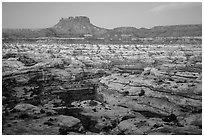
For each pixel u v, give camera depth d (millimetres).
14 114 60469
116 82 95688
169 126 57406
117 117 64625
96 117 63875
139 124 58594
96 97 88812
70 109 68688
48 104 76438
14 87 92750
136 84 90125
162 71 110688
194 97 74188
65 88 98062
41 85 99312
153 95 78250
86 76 118500
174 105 71938
